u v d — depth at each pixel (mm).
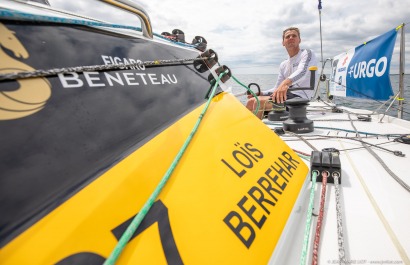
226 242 780
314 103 5715
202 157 1015
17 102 647
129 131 885
